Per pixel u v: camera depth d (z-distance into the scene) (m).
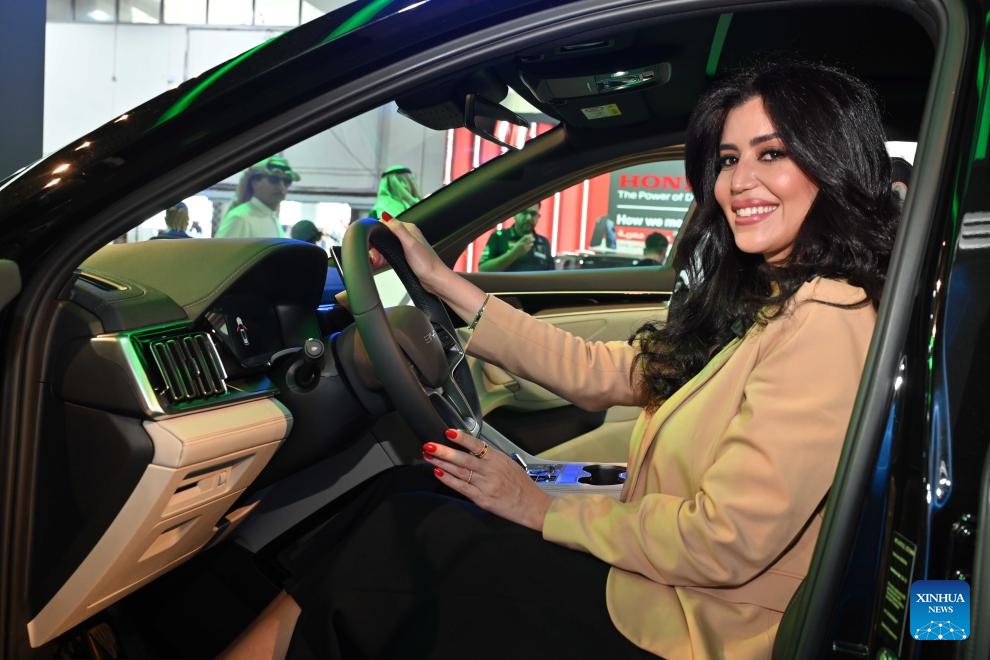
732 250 1.16
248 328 1.33
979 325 0.71
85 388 1.04
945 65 0.77
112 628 1.44
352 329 1.42
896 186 1.54
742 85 1.10
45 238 0.95
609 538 1.04
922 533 0.70
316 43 0.90
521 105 1.82
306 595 1.15
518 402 2.45
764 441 0.93
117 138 0.93
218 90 0.91
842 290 0.98
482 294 1.42
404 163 6.60
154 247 1.34
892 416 0.74
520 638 1.02
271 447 1.25
